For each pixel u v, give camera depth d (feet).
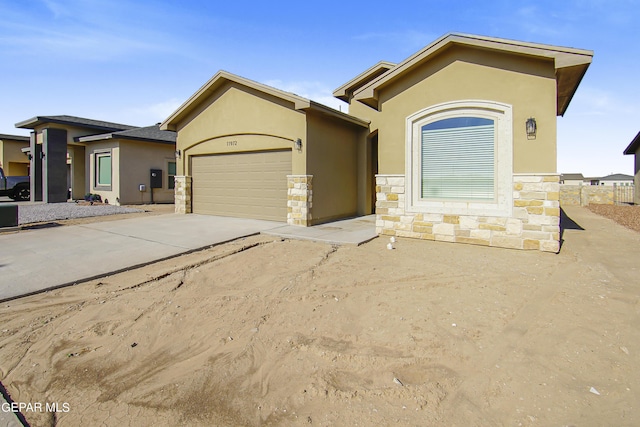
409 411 8.28
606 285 16.71
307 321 13.30
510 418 7.98
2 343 12.12
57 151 57.98
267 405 8.69
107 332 12.87
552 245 22.99
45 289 16.96
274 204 36.50
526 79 23.34
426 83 26.73
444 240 26.37
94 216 41.88
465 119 25.72
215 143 40.65
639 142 77.05
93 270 19.67
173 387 9.55
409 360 10.44
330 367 10.23
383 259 21.59
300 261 21.36
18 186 69.26
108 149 58.49
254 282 17.89
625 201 89.35
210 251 24.38
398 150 28.04
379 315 13.62
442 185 26.81
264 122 36.04
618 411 8.07
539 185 23.24
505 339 11.60
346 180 41.27
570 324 12.55
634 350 10.71
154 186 60.59
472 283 17.10
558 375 9.55
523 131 23.54
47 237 28.22
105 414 8.53
